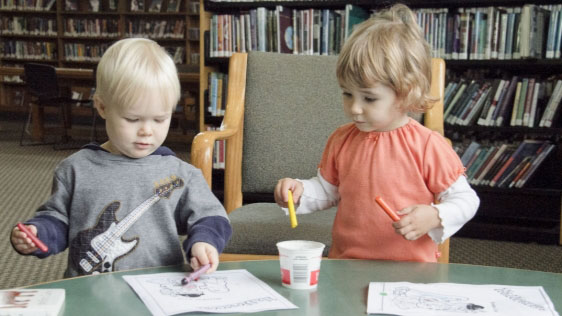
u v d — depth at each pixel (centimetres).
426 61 123
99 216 116
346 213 132
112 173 118
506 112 306
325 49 329
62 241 116
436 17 311
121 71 106
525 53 294
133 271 102
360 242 129
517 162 305
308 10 331
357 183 130
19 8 795
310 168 190
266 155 191
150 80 107
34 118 620
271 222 155
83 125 783
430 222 112
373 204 128
